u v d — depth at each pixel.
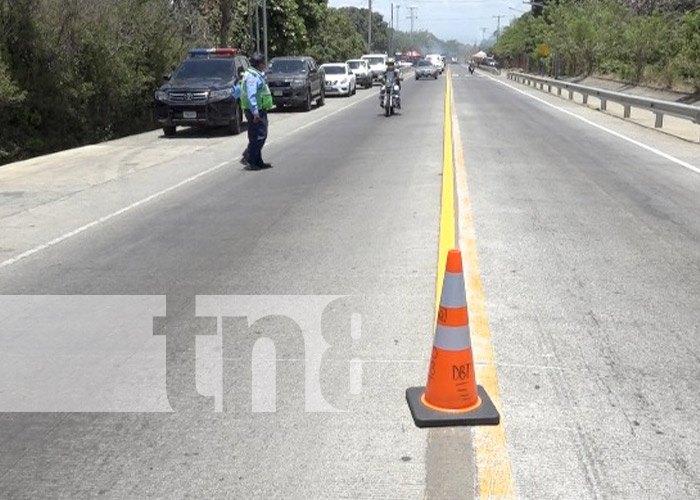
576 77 54.84
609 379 4.61
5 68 15.38
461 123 21.75
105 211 10.23
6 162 16.33
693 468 3.63
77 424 4.18
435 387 4.14
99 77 19.58
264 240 8.27
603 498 3.39
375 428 4.04
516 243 7.96
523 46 83.88
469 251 7.63
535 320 5.63
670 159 14.42
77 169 14.35
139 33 22.44
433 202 10.23
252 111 13.54
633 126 21.22
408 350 5.09
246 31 40.47
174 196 11.23
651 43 38.19
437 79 61.84
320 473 3.63
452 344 4.10
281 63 29.47
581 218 9.20
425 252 7.61
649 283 6.55
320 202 10.42
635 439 3.90
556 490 3.45
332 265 7.20
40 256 7.86
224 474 3.64
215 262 7.41
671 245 7.88
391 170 13.22
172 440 3.98
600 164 13.73
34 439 4.03
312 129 21.08
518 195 10.70
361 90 46.44
